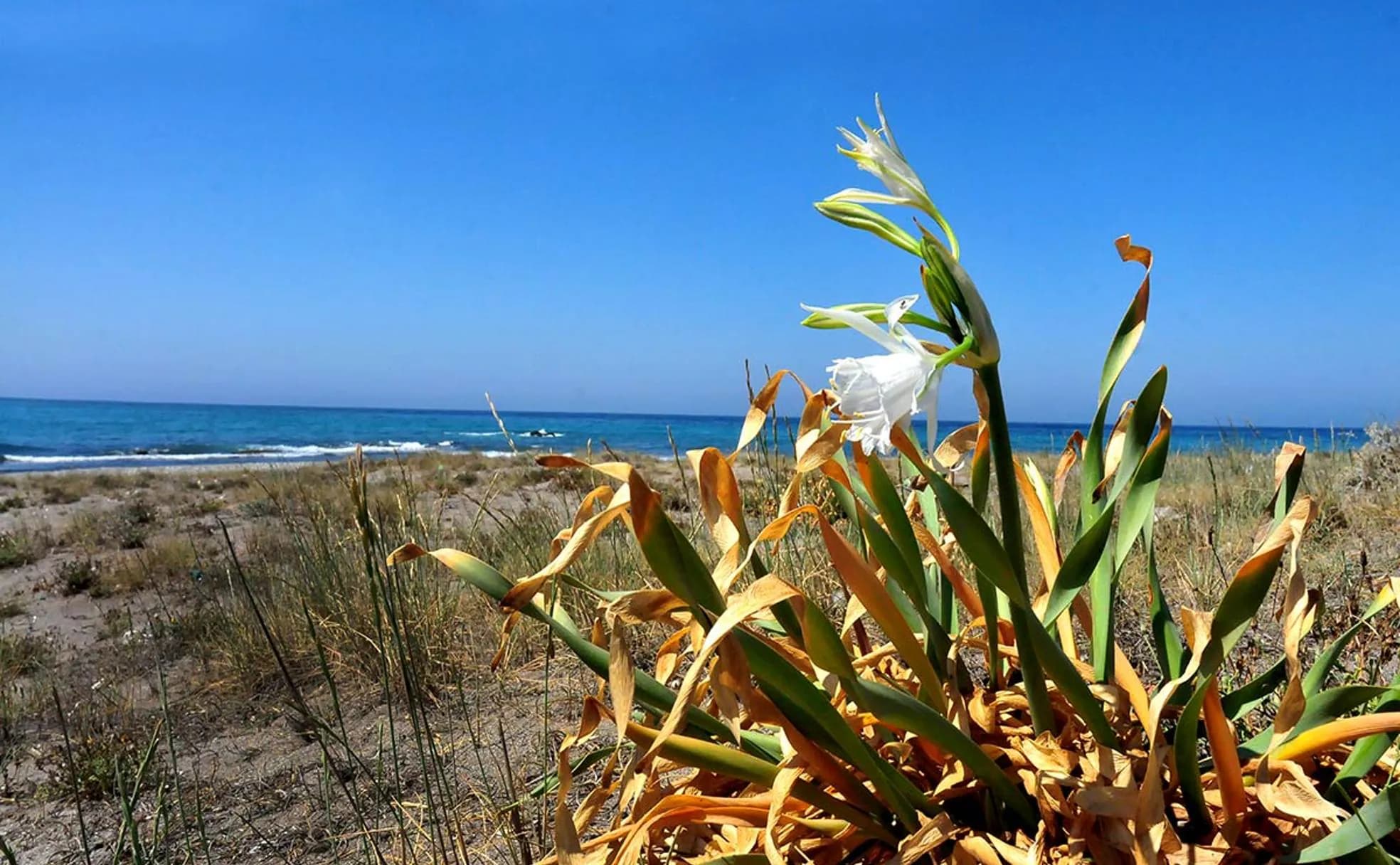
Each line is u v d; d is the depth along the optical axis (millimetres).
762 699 1420
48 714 4391
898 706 1358
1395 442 6371
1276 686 1666
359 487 2031
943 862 1464
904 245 1347
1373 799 1208
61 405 139000
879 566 1975
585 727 1502
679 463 3898
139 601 7148
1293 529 1266
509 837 2100
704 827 1753
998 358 1332
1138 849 1299
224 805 2984
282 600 4973
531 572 4422
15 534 10938
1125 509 1676
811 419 1533
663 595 1325
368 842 2195
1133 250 1548
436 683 3766
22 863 2756
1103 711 1476
